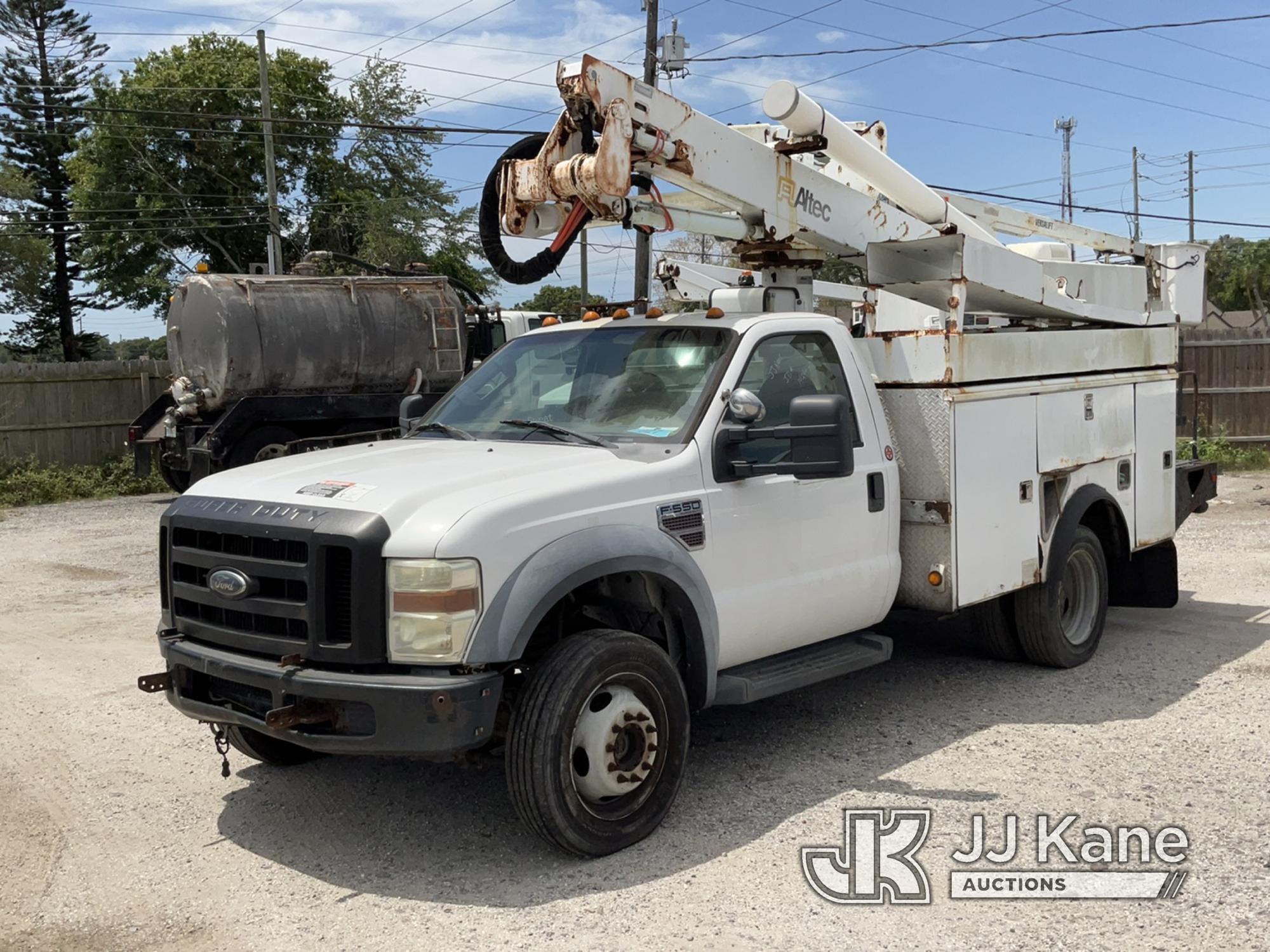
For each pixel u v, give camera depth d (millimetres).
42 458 19562
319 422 15469
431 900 4215
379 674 4230
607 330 5848
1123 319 7883
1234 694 6523
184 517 4797
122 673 7590
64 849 4789
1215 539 11883
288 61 43000
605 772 4457
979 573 6195
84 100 45438
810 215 6219
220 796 5367
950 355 5949
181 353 15141
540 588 4289
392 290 15812
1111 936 3781
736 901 4094
